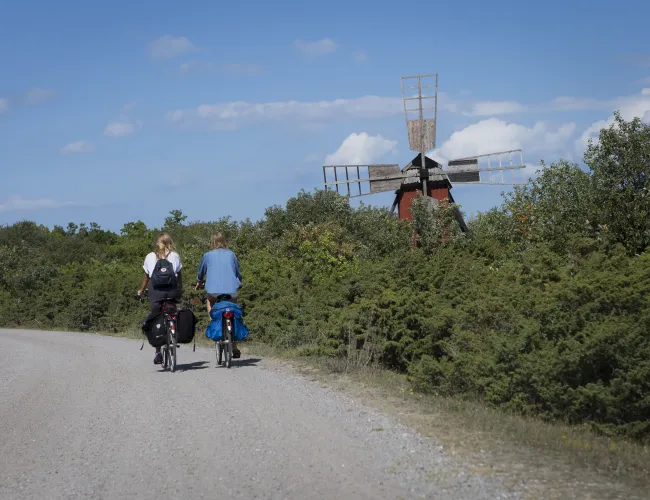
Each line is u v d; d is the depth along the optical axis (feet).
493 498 16.20
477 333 32.48
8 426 27.78
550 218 51.96
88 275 114.21
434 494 16.69
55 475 20.52
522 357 27.50
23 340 72.74
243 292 60.95
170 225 234.38
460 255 51.80
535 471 18.25
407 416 25.26
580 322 29.84
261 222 118.62
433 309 37.70
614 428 25.00
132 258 200.95
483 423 23.82
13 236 213.66
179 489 18.22
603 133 49.26
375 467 19.02
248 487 17.94
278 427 24.02
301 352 42.70
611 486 16.98
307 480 18.20
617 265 35.65
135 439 23.90
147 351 53.26
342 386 31.94
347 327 38.99
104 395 33.01
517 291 34.27
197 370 39.06
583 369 26.84
